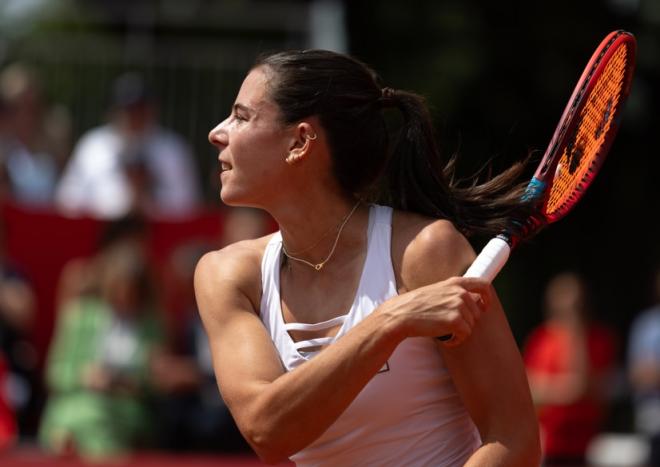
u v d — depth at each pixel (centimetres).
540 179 885
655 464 2408
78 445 2023
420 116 862
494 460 793
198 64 2806
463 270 815
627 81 941
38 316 2397
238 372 812
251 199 840
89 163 2553
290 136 827
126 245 2131
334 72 832
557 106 3806
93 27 2958
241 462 1891
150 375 2086
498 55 3791
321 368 765
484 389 803
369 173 847
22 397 2166
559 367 2391
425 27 3759
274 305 849
